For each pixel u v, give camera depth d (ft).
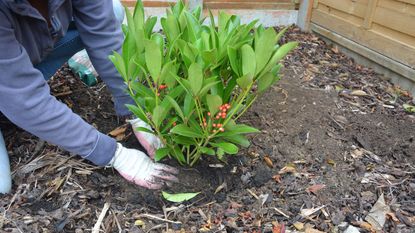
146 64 2.10
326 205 2.55
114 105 3.27
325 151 3.00
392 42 4.13
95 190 2.51
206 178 2.63
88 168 2.67
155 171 2.52
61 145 2.28
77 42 2.99
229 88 2.32
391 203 2.61
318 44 5.05
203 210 2.45
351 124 3.35
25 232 2.23
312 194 2.62
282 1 5.46
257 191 2.62
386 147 3.13
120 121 3.12
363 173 2.84
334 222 2.44
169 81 2.16
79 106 3.27
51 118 2.16
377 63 4.37
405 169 2.93
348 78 4.20
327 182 2.72
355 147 3.09
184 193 2.50
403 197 2.67
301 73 4.18
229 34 2.23
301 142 3.05
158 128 2.29
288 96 3.60
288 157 2.90
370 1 4.33
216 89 2.28
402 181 2.80
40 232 2.25
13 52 2.00
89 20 2.59
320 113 3.42
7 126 2.98
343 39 4.80
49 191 2.48
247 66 2.06
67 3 2.46
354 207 2.56
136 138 2.87
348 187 2.71
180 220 2.39
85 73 3.51
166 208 2.44
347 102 3.68
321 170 2.83
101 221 2.34
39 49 2.48
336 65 4.49
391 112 3.62
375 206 2.57
